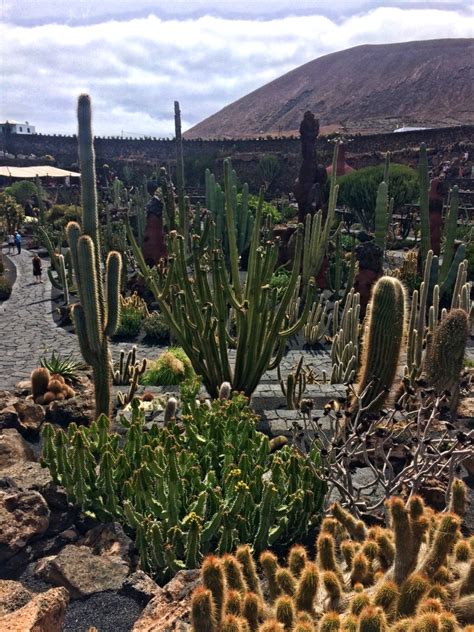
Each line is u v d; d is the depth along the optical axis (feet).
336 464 19.79
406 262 74.08
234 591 10.75
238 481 18.42
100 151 227.20
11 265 93.45
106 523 19.24
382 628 8.75
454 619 8.64
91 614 15.35
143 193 127.65
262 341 32.24
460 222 110.42
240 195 113.29
